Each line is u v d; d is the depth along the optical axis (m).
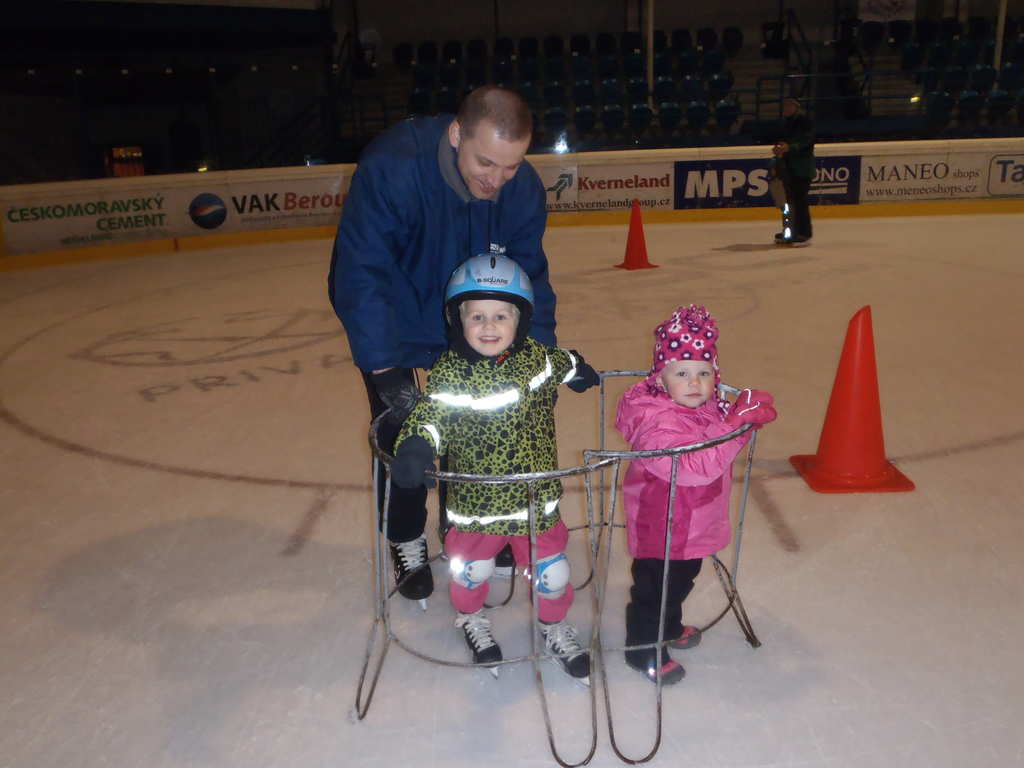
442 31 19.02
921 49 17.69
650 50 16.77
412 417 2.18
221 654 2.64
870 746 2.16
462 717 2.32
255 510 3.68
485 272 2.13
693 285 8.59
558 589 2.39
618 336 6.58
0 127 15.67
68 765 2.19
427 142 2.46
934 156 13.44
